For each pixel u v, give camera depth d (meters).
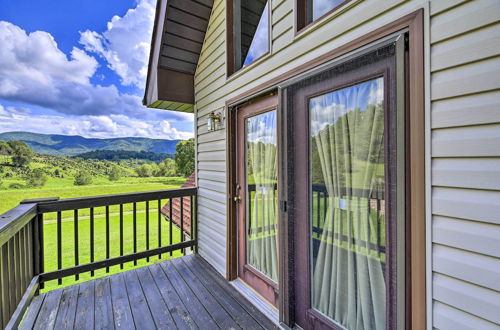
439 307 1.09
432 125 1.10
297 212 1.82
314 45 1.65
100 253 4.75
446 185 1.06
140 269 2.91
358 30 1.39
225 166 2.72
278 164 1.94
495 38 0.94
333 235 1.59
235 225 2.65
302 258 1.79
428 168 1.11
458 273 1.03
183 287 2.50
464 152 1.01
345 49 1.45
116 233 6.13
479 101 0.97
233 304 2.21
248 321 1.97
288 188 1.86
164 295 2.35
